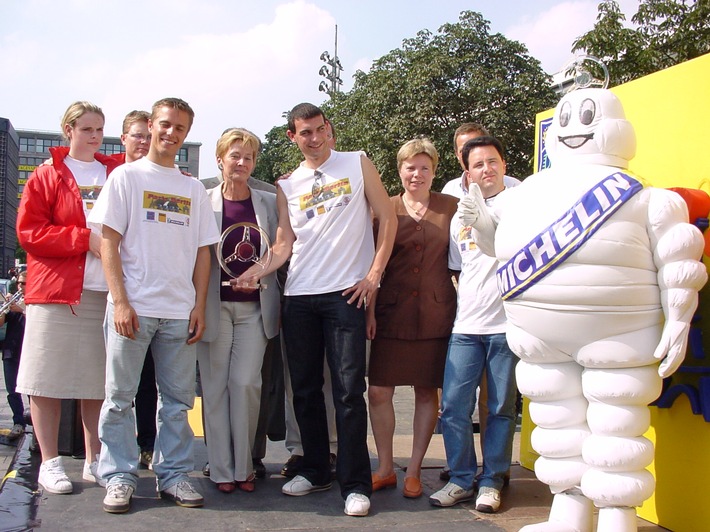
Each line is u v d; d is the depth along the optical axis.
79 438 4.62
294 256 3.81
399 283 3.89
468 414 3.75
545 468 2.94
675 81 3.37
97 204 3.56
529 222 2.84
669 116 3.40
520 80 16.73
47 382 3.73
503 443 3.66
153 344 3.71
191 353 3.70
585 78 3.30
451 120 16.75
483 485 3.65
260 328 3.90
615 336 2.72
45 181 3.89
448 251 3.94
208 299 3.83
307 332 3.76
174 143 3.63
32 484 3.86
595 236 2.67
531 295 2.82
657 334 2.72
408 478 3.85
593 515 3.23
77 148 4.18
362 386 3.63
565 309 2.74
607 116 2.88
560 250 2.72
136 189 3.57
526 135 16.41
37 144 126.06
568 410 2.89
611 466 2.73
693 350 3.09
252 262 3.87
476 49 17.28
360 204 3.78
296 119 3.79
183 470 3.66
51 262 3.78
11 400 6.23
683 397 3.21
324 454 3.89
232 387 3.85
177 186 3.68
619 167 2.90
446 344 3.89
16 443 6.21
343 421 3.60
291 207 3.86
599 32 11.71
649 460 2.76
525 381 2.98
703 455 3.10
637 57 11.58
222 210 3.99
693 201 3.04
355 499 3.49
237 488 3.92
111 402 3.54
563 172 2.88
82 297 3.81
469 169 3.91
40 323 3.75
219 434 3.85
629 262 2.67
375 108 17.48
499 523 3.41
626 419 2.74
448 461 3.79
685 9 11.59
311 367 3.79
